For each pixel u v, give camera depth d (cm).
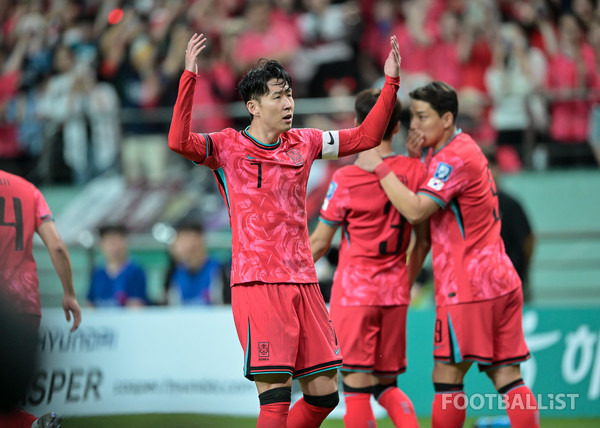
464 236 1429
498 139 3259
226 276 2269
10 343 603
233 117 3456
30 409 1803
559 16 3622
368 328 1488
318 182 3048
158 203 3341
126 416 2031
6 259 1398
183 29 3675
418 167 1515
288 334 1214
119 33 3778
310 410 1280
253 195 1226
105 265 2539
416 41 3531
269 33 3600
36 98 3838
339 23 3619
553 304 2938
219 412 2042
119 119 3562
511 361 1438
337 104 3306
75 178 3594
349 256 1512
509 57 3450
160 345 2084
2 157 3684
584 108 3262
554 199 3169
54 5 4050
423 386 2059
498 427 1762
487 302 1412
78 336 2048
